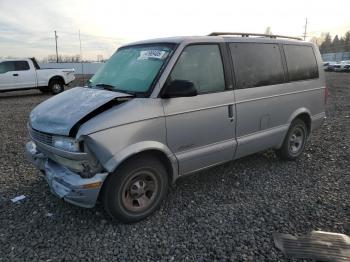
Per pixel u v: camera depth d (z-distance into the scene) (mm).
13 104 14680
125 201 3703
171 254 3244
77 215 3996
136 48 4551
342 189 4691
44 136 3691
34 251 3309
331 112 11141
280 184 4887
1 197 4492
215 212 4047
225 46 4523
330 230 3611
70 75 19672
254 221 3816
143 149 3627
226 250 3283
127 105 3605
